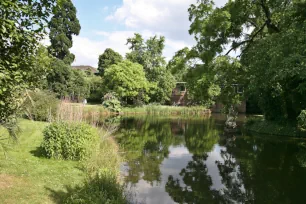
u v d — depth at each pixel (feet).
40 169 23.12
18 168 22.43
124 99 134.31
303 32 28.89
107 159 26.18
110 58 162.30
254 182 27.99
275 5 37.86
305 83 41.60
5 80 10.71
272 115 63.05
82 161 26.35
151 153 41.16
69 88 112.47
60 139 27.58
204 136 58.85
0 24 9.70
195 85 42.39
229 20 41.04
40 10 11.27
